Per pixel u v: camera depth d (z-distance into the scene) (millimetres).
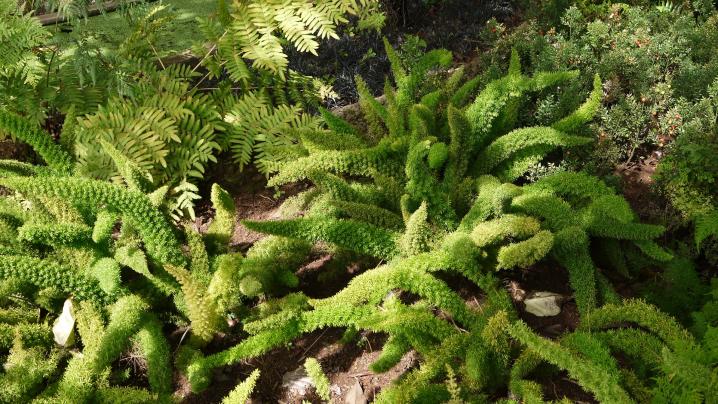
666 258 1537
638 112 1882
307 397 1534
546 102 1902
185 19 2469
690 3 2379
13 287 1652
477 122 1797
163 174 1938
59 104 1987
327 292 1736
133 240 1696
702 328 1418
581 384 1308
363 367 1568
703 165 1670
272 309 1586
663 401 1287
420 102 1901
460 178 1778
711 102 1831
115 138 1873
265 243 1710
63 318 1623
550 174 1790
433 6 2615
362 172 1806
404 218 1658
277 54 1977
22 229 1551
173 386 1575
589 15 2373
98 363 1486
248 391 1418
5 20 1923
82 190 1553
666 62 2094
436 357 1423
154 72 2018
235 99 2168
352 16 2535
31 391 1508
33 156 2133
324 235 1614
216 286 1522
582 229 1563
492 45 2311
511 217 1561
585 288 1537
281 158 1967
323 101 2258
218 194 1663
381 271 1544
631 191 1818
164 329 1694
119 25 2396
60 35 1917
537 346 1332
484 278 1570
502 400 1379
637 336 1427
